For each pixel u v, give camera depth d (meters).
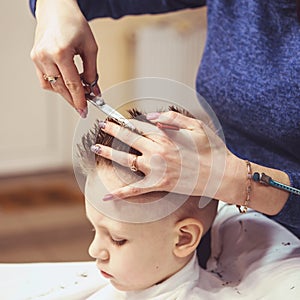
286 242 0.89
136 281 0.82
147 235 0.78
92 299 0.90
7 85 2.87
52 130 2.99
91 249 0.82
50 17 0.89
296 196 0.79
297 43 0.85
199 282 0.86
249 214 0.97
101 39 2.89
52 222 2.41
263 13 0.90
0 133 2.91
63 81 0.86
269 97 0.87
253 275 0.85
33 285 0.93
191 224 0.80
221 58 0.96
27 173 2.97
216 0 0.98
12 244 2.21
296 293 0.78
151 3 1.12
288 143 0.87
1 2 2.75
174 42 2.89
